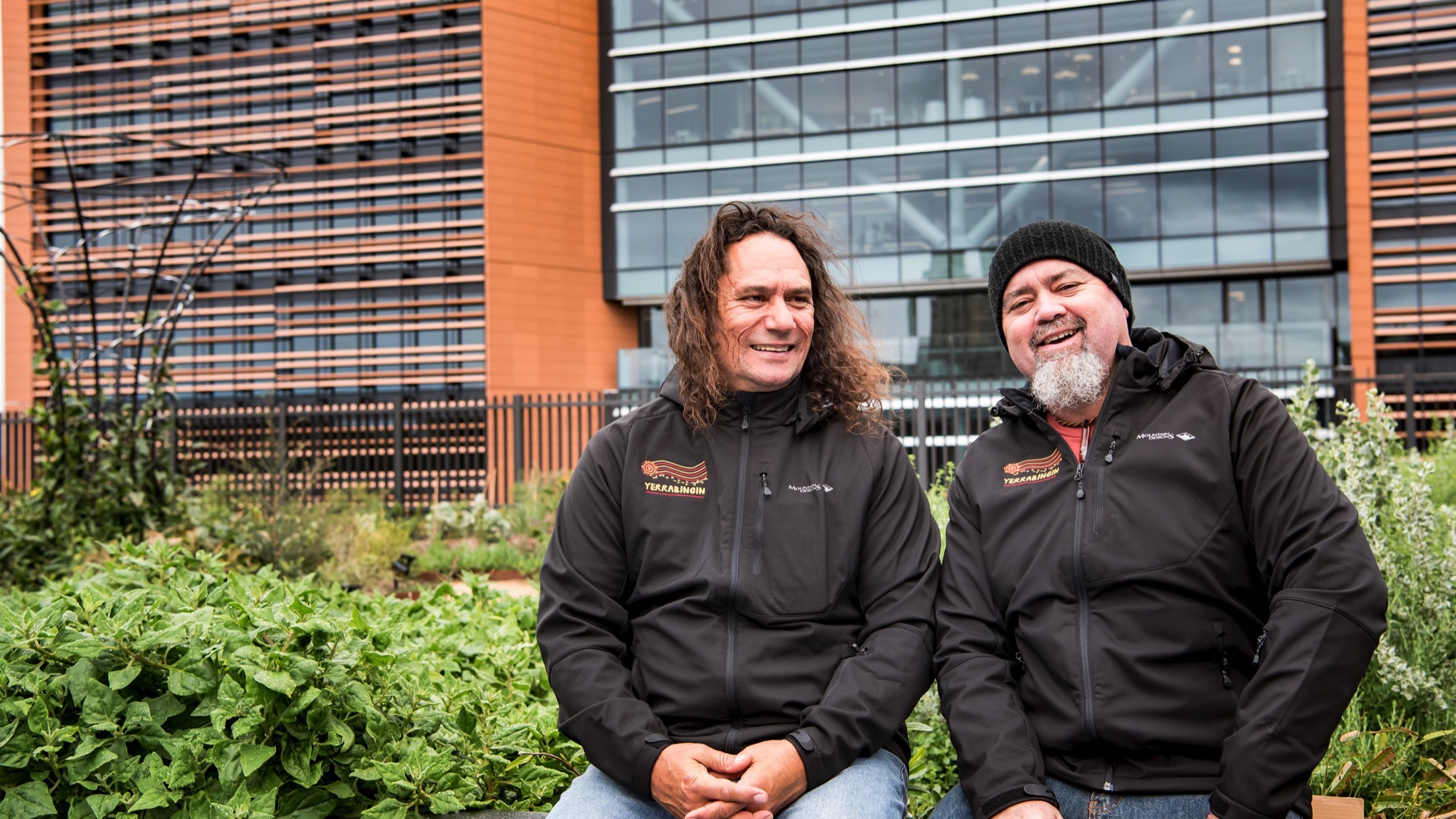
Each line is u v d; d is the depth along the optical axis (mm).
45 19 21766
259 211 21234
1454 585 3115
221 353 21125
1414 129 18219
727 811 1975
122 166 21391
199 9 21531
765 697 2217
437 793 2389
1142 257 19141
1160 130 19078
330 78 21203
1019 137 19688
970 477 2484
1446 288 17984
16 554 6988
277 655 2266
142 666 2367
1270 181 18672
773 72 20953
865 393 2562
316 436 15773
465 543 11141
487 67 20766
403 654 2734
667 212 21516
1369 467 3658
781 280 2434
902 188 20125
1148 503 2201
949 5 20219
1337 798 2072
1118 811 2064
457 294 20734
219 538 8000
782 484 2398
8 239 7828
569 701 2227
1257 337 17141
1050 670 2207
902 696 2199
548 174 21328
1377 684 3107
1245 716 1946
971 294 20391
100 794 2283
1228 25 18828
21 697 2344
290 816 2301
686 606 2305
